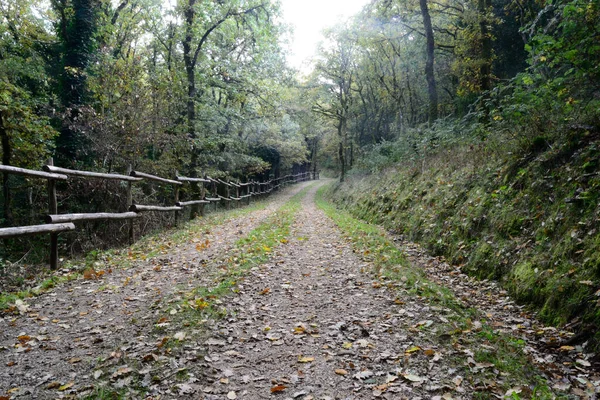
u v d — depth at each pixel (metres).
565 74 6.12
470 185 7.75
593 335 3.37
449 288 5.17
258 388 2.72
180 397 2.58
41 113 11.02
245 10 15.56
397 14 18.27
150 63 14.69
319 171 61.09
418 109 23.91
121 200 10.54
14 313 4.01
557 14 6.11
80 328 3.66
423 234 8.04
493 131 9.07
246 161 21.16
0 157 9.54
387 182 13.72
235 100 18.72
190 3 14.59
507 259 5.26
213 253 6.84
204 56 16.06
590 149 5.16
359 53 25.09
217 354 3.18
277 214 13.87
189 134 14.21
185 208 14.77
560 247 4.54
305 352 3.25
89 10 12.72
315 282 5.27
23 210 10.30
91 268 5.75
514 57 16.47
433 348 3.23
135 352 3.14
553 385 2.78
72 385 2.69
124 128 10.83
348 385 2.75
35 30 14.01
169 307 4.06
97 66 12.22
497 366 2.95
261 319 3.96
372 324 3.79
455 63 15.34
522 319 4.12
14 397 2.54
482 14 12.37
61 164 11.16
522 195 5.91
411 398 2.56
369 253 6.89
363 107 30.53
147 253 7.04
